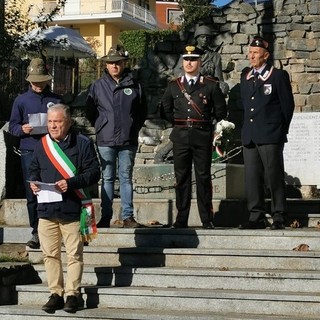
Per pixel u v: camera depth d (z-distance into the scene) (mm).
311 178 16234
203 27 17625
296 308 8430
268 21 19969
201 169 10562
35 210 10289
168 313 8586
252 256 9352
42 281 9742
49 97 10562
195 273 9102
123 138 10562
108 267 9461
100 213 11836
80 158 8859
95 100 10758
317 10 19875
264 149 10391
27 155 10383
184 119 10617
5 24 20484
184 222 10648
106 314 8617
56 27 28734
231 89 18188
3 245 11023
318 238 9531
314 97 19812
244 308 8586
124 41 32250
